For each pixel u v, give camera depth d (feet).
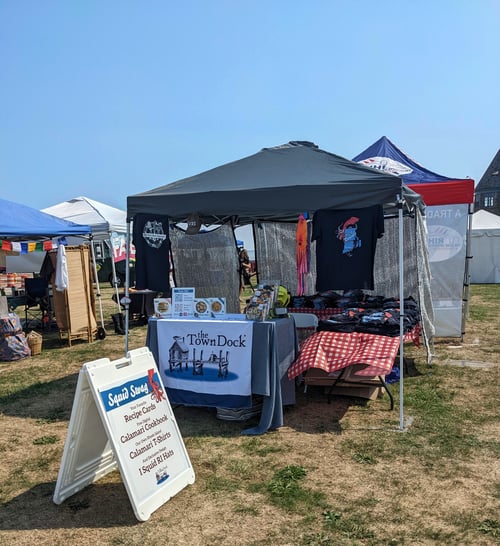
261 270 28.66
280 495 11.08
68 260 28.12
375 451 13.16
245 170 17.70
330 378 17.24
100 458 12.00
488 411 15.87
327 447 13.52
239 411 15.57
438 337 26.66
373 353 15.48
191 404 16.08
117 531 9.95
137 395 11.19
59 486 10.98
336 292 23.71
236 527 9.94
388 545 9.22
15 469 12.89
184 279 24.90
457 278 25.61
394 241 26.22
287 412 16.26
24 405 17.95
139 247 17.49
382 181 14.61
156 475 10.89
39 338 26.37
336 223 15.03
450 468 12.14
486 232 55.88
